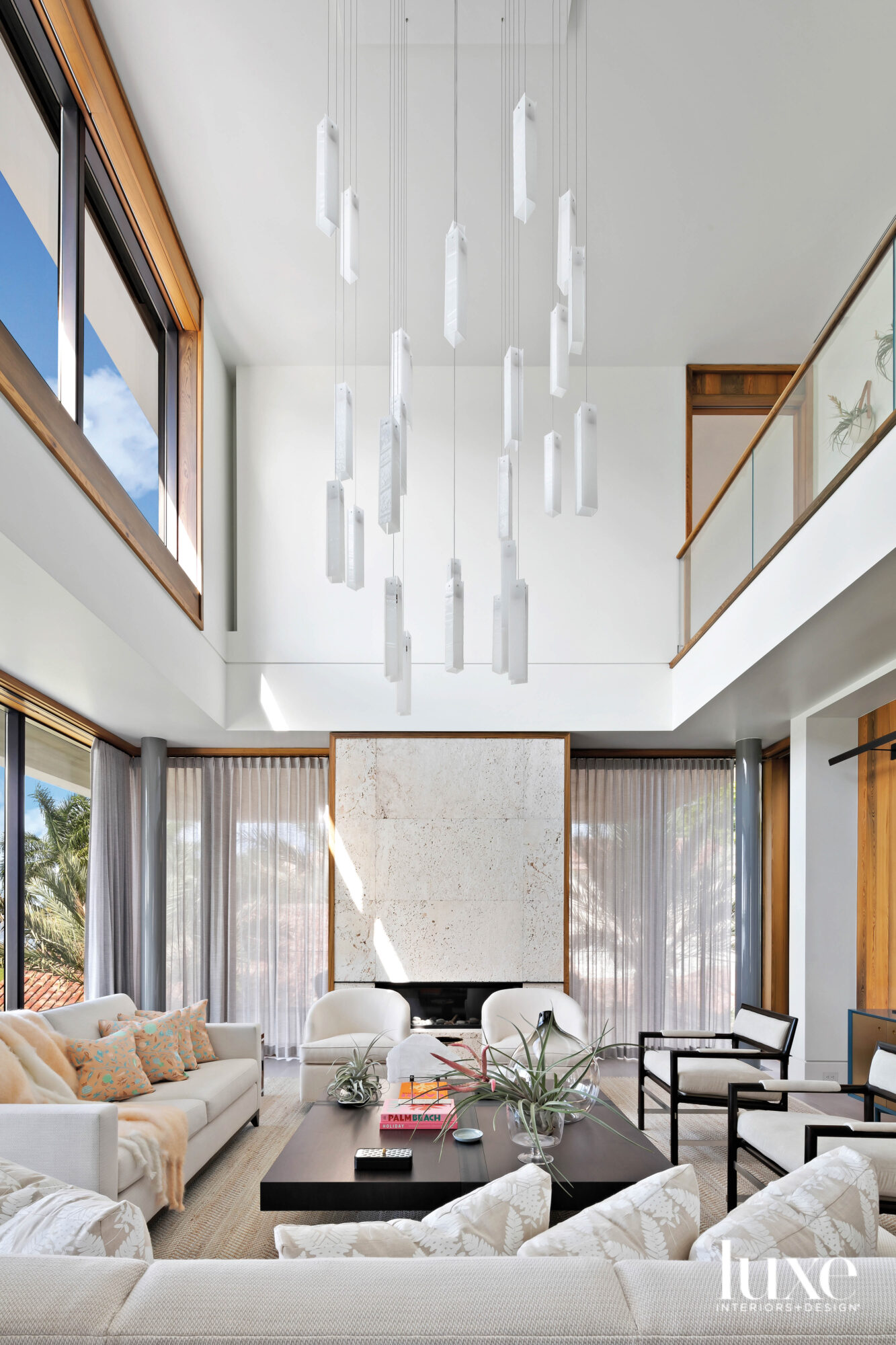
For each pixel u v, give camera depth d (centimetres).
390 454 341
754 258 663
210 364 734
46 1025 457
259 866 850
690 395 818
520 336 754
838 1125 364
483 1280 142
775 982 862
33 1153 347
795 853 730
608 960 854
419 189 587
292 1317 136
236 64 496
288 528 791
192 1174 446
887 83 510
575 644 787
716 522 663
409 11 462
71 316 455
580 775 878
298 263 661
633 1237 178
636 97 522
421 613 786
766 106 529
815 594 457
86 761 764
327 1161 368
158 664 551
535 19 469
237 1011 834
